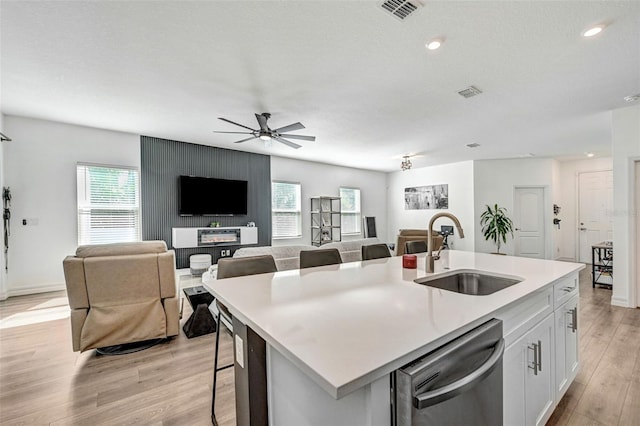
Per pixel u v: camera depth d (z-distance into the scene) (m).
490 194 7.11
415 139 5.19
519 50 2.41
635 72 2.76
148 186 5.26
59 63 2.65
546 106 3.61
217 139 5.39
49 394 1.94
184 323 3.20
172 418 1.71
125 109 3.80
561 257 7.39
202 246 5.68
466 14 1.98
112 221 4.95
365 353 0.76
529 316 1.38
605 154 6.52
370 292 1.36
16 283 4.23
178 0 1.87
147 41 2.31
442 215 1.86
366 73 2.80
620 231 3.69
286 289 1.43
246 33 2.20
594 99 3.40
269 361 1.13
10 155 4.17
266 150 6.27
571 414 1.73
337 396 0.61
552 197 6.84
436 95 3.29
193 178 5.65
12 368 2.27
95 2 1.89
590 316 3.32
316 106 3.62
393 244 8.34
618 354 2.44
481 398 0.96
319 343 0.82
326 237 7.54
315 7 1.92
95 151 4.77
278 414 1.08
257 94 3.28
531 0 1.84
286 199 7.10
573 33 2.18
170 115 4.01
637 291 3.65
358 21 2.06
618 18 2.01
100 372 2.21
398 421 0.76
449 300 1.22
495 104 3.56
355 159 7.20
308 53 2.47
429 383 0.79
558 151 6.18
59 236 4.52
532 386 1.38
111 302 2.48
